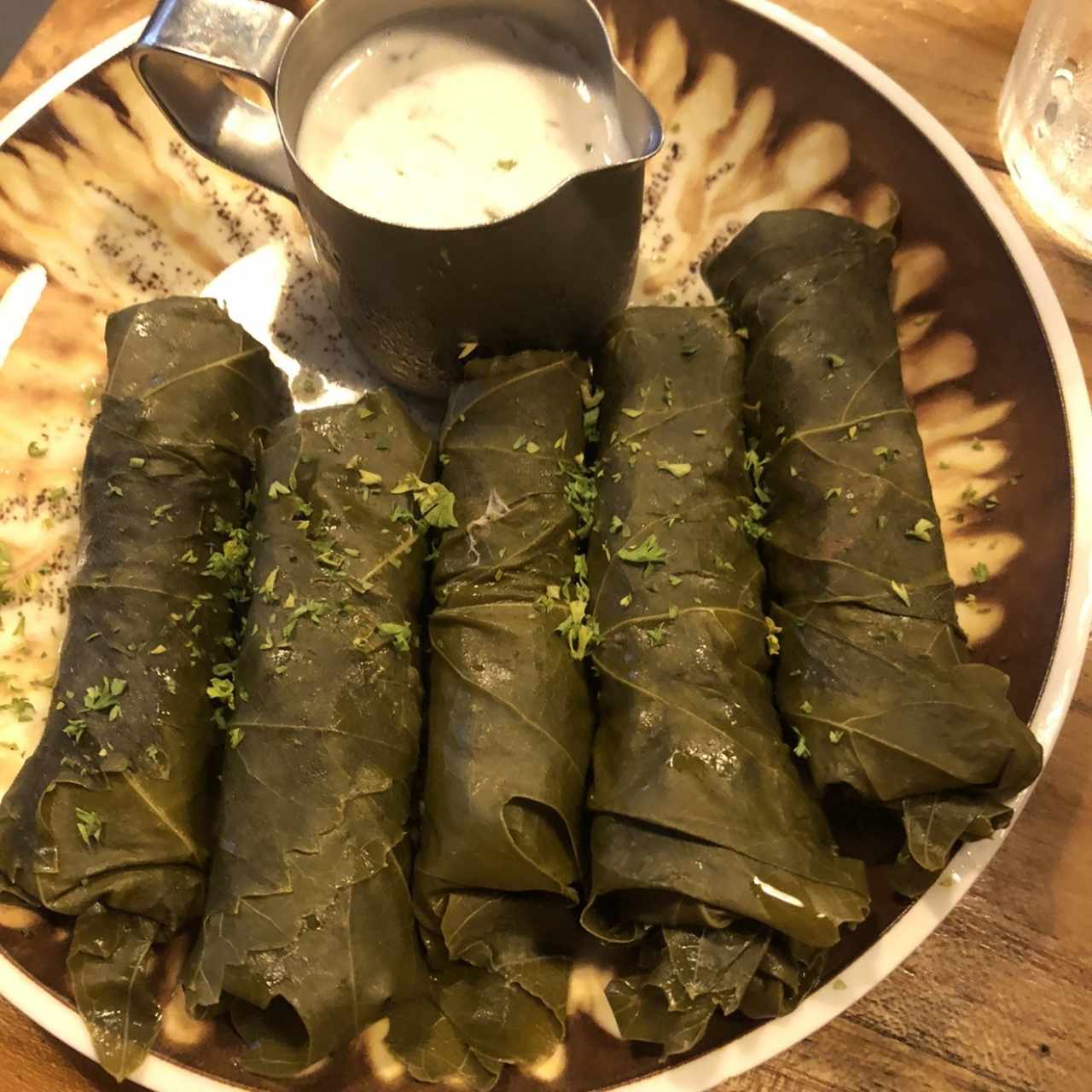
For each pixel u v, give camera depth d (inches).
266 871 8.4
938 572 9.1
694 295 10.8
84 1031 8.4
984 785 8.4
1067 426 9.4
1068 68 10.6
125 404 9.6
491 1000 8.5
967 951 8.7
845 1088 8.5
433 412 10.7
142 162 11.0
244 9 8.9
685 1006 8.0
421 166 9.5
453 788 8.5
